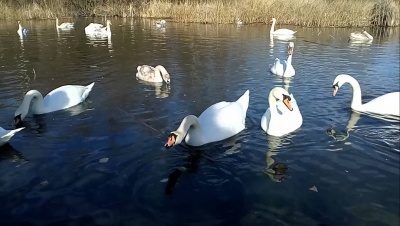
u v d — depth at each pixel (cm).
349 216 185
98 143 270
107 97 388
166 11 1312
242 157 250
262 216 185
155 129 297
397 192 206
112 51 670
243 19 1180
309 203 196
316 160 245
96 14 1405
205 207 193
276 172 229
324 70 529
